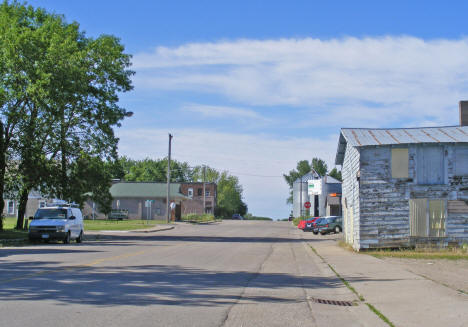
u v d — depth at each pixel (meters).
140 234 40.97
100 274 13.03
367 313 8.66
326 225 44.81
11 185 34.47
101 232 42.00
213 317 7.98
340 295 10.94
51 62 31.92
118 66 36.94
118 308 8.43
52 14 37.25
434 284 11.84
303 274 14.88
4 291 9.98
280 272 15.30
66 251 21.28
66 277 12.23
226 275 13.89
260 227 63.59
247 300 9.80
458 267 16.05
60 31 34.59
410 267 16.08
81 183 36.50
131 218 78.50
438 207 23.16
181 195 79.50
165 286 11.20
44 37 33.25
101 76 36.44
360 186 23.31
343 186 31.52
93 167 36.91
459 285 11.86
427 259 19.05
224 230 52.53
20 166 33.97
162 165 133.62
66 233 27.44
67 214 28.22
